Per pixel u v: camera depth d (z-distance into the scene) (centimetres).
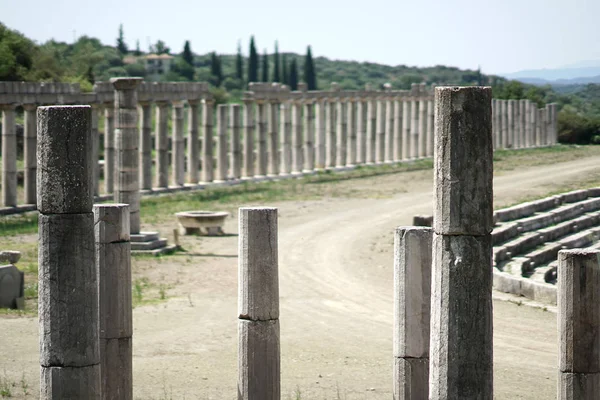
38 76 13238
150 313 4341
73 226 2144
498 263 5456
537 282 4666
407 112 12638
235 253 5916
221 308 4462
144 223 7019
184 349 3750
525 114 14488
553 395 3188
